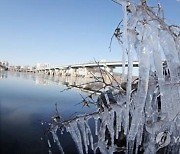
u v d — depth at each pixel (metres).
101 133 3.93
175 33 3.28
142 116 3.54
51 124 4.16
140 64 3.17
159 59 3.21
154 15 3.09
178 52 3.27
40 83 25.30
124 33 3.02
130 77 3.15
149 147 3.62
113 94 4.22
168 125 3.47
